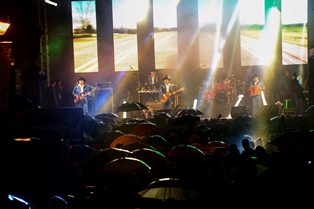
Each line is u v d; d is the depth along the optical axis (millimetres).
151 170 11797
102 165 13109
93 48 38906
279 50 38250
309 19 37906
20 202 9070
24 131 14531
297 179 9461
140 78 38875
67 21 38719
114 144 16109
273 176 9438
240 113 30594
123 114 35781
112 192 10547
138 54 39062
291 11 38031
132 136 16078
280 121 20844
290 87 34562
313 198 9156
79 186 13539
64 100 35938
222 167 11219
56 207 8023
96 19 38844
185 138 16734
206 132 18438
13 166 13750
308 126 22078
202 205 8906
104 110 36250
